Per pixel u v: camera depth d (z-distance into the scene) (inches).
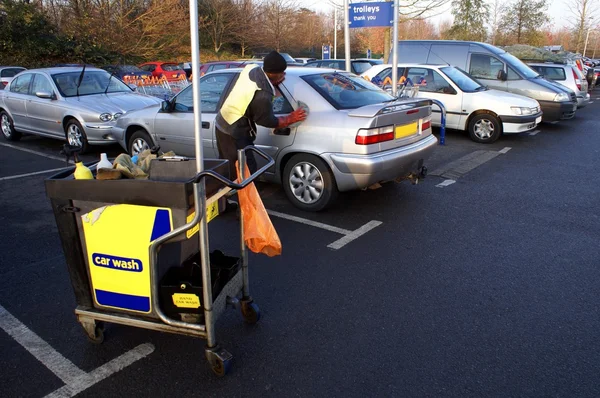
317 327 126.3
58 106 340.5
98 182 100.7
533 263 161.5
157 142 261.1
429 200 228.8
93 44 935.7
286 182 214.1
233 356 114.9
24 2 938.7
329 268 159.3
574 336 121.0
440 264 161.3
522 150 345.7
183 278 112.3
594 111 576.1
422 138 214.7
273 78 182.2
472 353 114.7
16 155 340.8
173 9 1011.3
